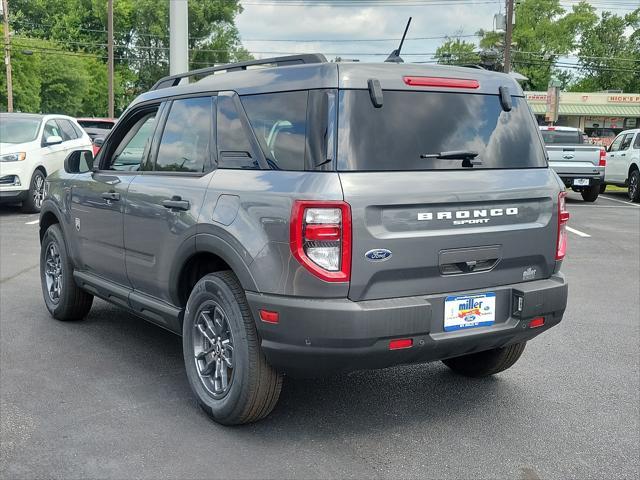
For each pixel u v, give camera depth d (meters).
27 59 56.34
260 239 3.49
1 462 3.44
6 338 5.47
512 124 4.05
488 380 4.80
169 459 3.51
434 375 4.89
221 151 3.99
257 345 3.65
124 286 4.93
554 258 4.09
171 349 5.28
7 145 12.73
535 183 3.98
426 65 3.83
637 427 4.04
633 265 9.14
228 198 3.74
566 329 6.10
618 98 60.19
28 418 3.97
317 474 3.39
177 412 4.10
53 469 3.38
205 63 71.19
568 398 4.48
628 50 79.31
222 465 3.46
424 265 3.53
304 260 3.32
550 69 75.69
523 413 4.22
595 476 3.44
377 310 3.34
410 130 3.62
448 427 3.99
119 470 3.38
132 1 73.12
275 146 3.65
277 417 4.08
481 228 3.73
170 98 4.59
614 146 19.80
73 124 15.20
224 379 3.89
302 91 3.60
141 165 4.73
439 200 3.55
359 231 3.34
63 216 5.62
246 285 3.56
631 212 15.27
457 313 3.68
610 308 6.87
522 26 75.00
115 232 4.84
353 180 3.37
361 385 4.66
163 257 4.28
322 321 3.32
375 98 3.53
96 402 4.22
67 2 73.06
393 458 3.59
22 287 7.17
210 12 70.19
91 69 70.25
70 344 5.35
